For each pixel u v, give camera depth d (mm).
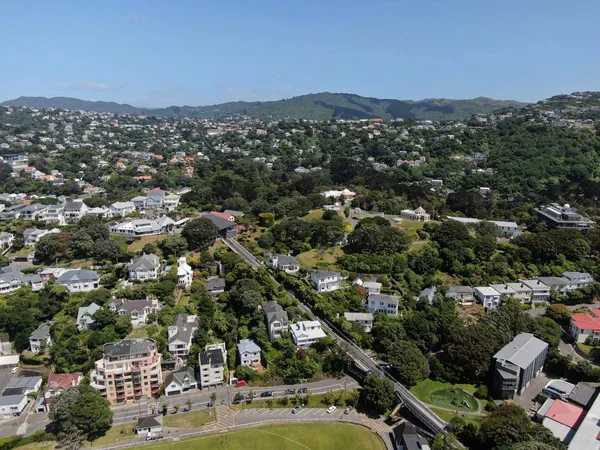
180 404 146125
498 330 165000
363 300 190250
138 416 140625
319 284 192875
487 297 193125
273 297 187125
